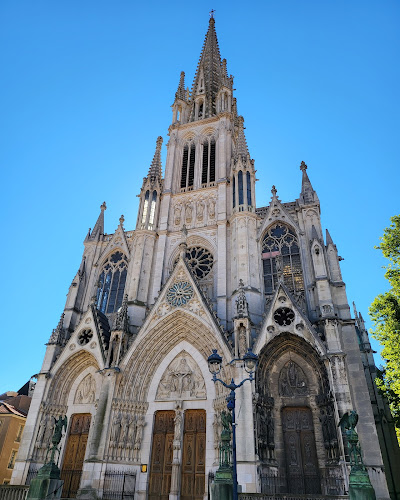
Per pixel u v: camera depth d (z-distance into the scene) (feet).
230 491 77.30
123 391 131.23
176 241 171.01
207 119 207.92
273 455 111.04
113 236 184.75
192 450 121.90
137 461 123.03
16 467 127.03
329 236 150.61
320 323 126.00
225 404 118.42
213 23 292.20
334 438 106.11
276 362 126.82
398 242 112.37
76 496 116.57
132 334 146.51
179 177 195.72
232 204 168.66
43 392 139.95
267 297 145.48
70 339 148.36
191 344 139.74
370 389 160.86
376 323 109.50
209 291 154.40
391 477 140.77
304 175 170.30
